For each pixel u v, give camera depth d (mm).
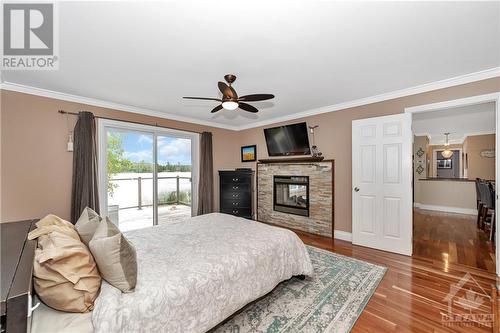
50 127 3021
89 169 3180
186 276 1419
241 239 2066
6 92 2703
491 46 1980
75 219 3094
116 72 2467
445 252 3115
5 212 2707
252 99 2408
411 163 3002
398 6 1482
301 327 1656
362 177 3402
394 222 3117
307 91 3133
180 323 1297
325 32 1771
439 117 4504
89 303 1143
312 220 4145
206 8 1481
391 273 2502
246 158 5414
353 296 2051
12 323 846
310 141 4191
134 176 3947
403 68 2426
